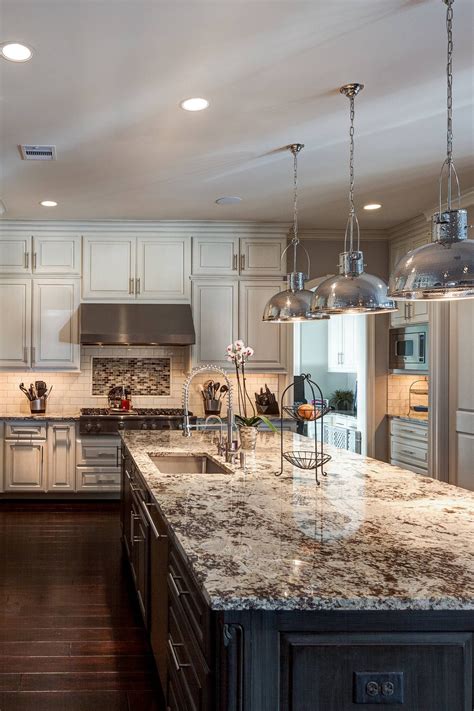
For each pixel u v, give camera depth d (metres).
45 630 3.05
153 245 5.80
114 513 5.33
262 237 5.90
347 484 2.47
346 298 2.56
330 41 2.47
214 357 5.84
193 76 2.78
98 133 3.49
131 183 4.51
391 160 4.02
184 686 1.69
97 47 2.50
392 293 2.05
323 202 5.12
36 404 5.79
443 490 2.36
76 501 5.70
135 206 5.22
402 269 1.97
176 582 1.86
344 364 8.23
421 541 1.67
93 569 3.94
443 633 1.31
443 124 3.40
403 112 3.22
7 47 2.49
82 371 6.08
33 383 6.00
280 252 5.93
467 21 2.32
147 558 2.71
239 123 3.35
